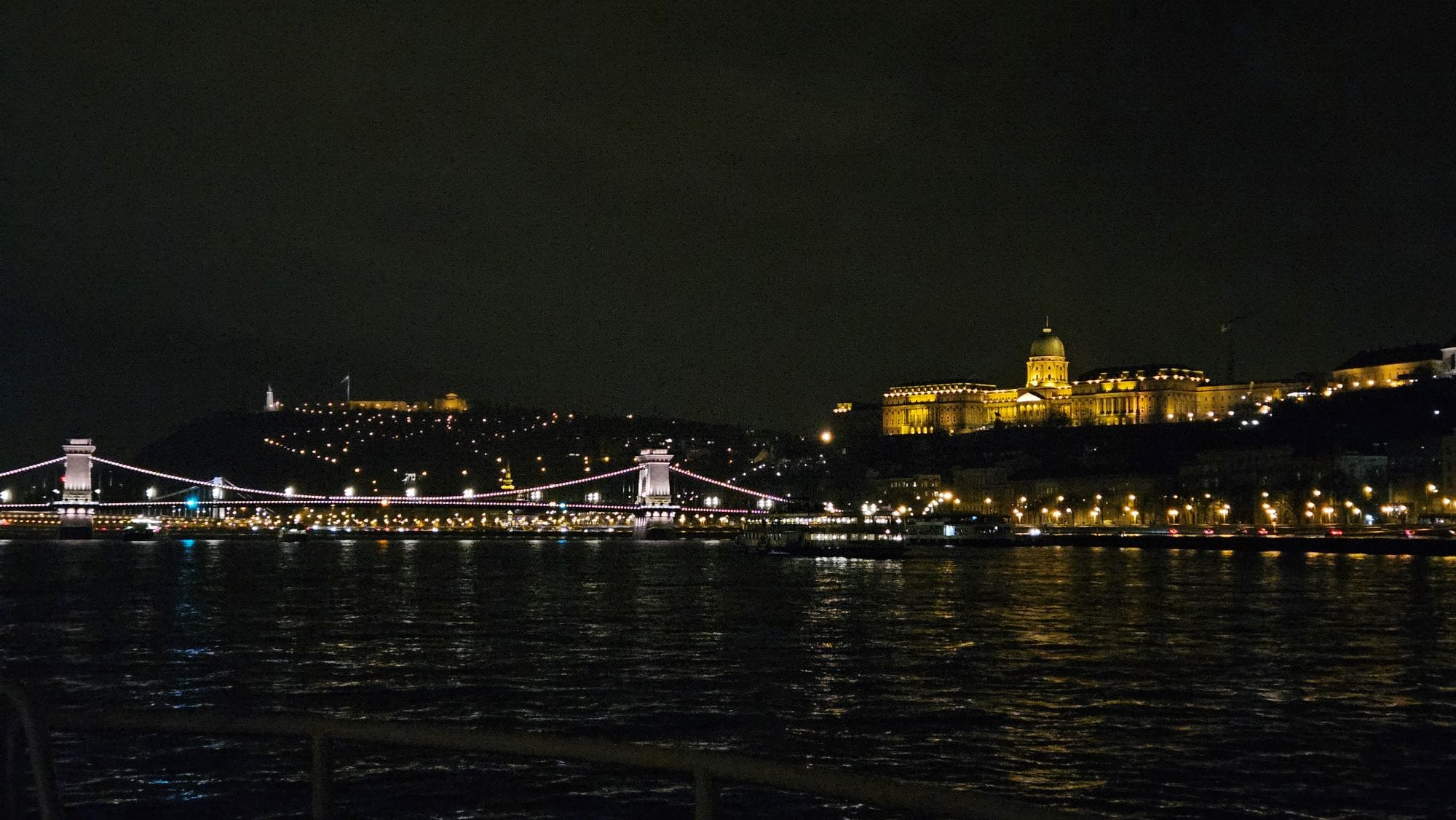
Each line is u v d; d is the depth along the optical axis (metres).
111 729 10.75
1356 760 50.53
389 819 40.44
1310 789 46.34
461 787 43.97
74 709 10.77
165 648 86.06
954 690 66.69
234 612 113.44
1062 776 48.22
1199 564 191.75
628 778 45.31
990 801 8.40
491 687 68.00
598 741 9.82
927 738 54.78
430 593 138.38
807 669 74.19
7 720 11.10
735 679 70.38
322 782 10.59
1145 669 73.81
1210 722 57.94
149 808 41.62
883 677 71.00
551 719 59.31
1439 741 53.78
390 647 85.62
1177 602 119.25
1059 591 133.38
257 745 50.09
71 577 172.38
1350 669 74.06
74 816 40.69
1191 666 75.00
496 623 102.88
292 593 139.12
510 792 43.44
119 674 74.12
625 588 144.00
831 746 53.34
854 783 8.88
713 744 53.72
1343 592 129.38
